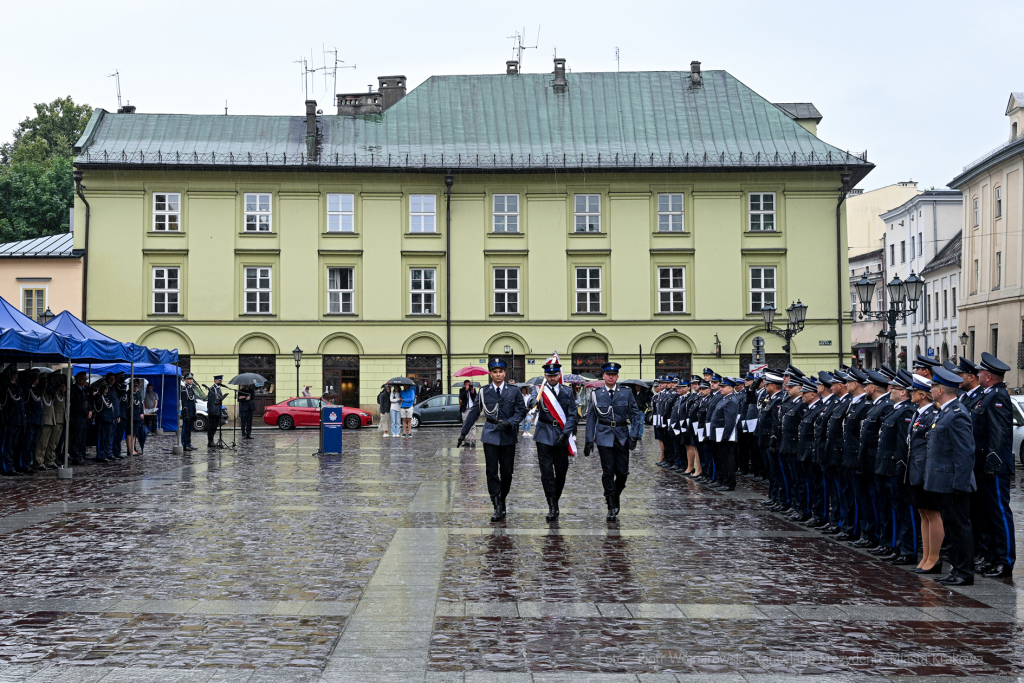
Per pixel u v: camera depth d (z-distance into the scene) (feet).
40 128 285.43
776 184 159.43
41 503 53.21
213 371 155.53
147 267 155.33
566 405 47.62
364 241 157.79
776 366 159.12
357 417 146.82
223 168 154.71
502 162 158.92
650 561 36.45
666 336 158.71
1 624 26.61
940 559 35.01
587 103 169.58
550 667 22.90
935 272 234.58
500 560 36.32
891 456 37.11
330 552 37.88
